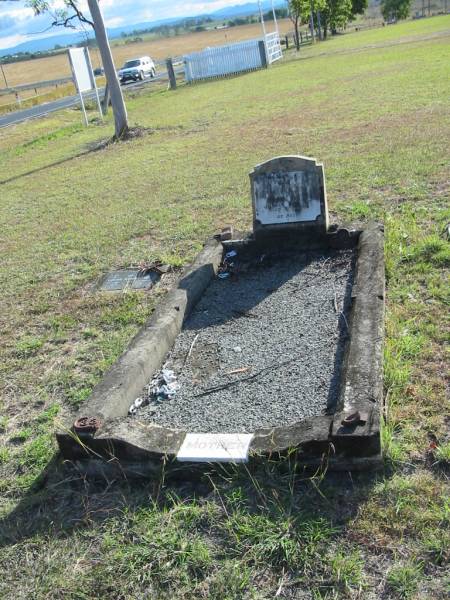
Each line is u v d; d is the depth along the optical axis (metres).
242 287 5.67
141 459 3.30
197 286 5.53
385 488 2.95
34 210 10.38
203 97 22.92
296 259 6.01
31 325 5.80
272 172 5.92
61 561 2.89
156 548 2.86
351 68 23.45
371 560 2.62
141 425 3.51
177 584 2.67
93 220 8.98
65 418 4.15
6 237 8.99
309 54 36.72
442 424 3.32
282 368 4.20
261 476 3.12
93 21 15.27
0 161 17.03
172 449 3.25
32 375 4.85
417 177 7.89
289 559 2.66
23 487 3.50
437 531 2.68
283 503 2.95
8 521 3.24
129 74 39.41
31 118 26.34
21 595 2.77
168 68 29.98
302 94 18.34
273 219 6.09
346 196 7.66
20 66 102.06
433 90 14.47
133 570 2.77
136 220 8.47
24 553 3.00
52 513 3.23
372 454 3.01
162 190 9.87
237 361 4.42
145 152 13.76
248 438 3.25
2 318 6.05
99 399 3.74
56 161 15.18
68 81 53.53
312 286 5.39
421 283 5.06
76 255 7.53
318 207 5.90
